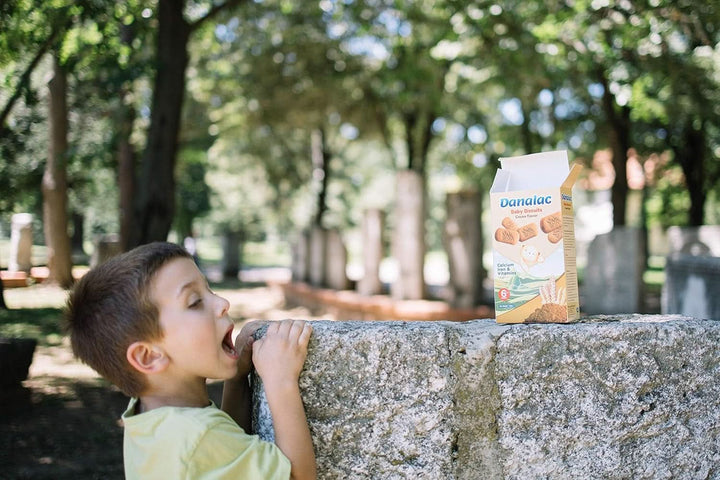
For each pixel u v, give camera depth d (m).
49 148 11.84
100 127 13.06
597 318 1.86
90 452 4.45
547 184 1.73
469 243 8.05
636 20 7.14
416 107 15.31
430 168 24.20
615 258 8.88
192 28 7.68
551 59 9.72
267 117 16.30
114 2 6.71
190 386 1.48
